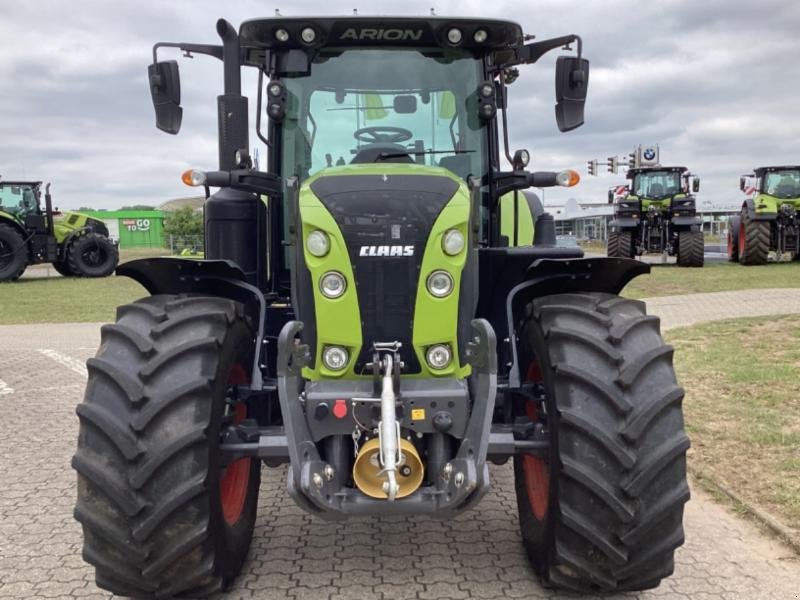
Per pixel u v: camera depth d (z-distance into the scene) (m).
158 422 2.80
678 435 2.88
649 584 3.01
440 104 4.25
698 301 12.68
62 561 3.63
